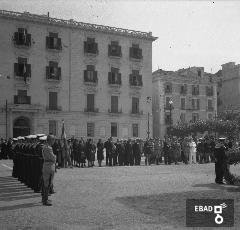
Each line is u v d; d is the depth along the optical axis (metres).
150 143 25.92
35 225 7.50
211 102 64.94
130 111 50.28
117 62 49.59
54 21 45.41
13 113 42.94
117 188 12.84
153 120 61.81
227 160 14.21
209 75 66.25
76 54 47.03
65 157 22.86
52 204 9.83
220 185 13.67
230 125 48.94
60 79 45.81
